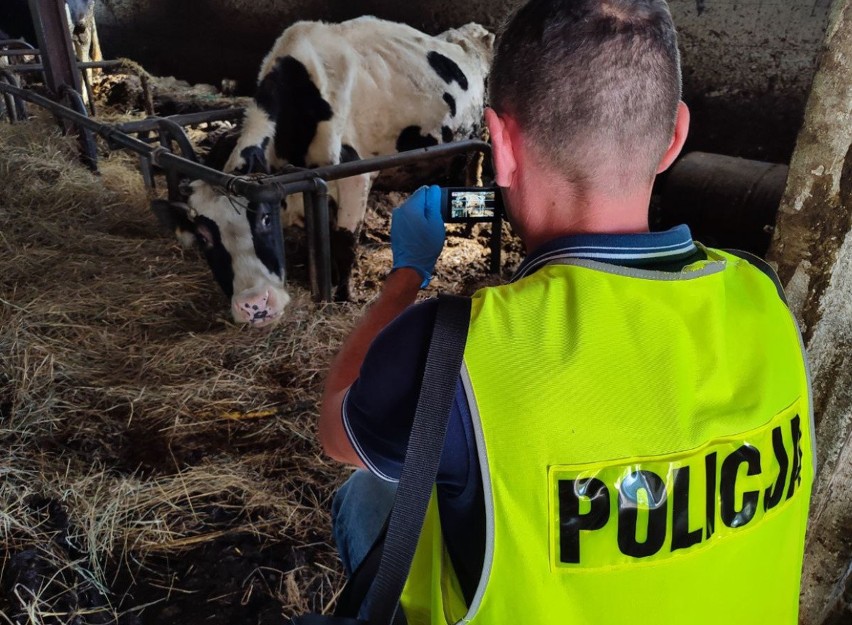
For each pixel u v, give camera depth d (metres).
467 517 0.68
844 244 1.24
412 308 0.72
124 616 1.75
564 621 0.65
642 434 0.64
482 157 4.97
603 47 0.67
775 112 5.14
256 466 2.30
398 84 4.08
